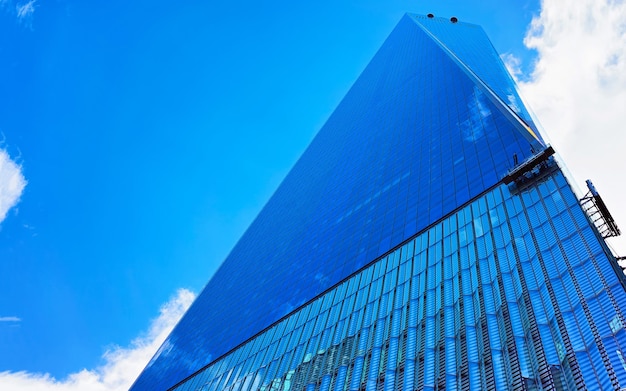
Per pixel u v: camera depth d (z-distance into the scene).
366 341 38.28
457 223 43.69
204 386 66.12
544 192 35.75
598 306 23.19
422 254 44.12
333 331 44.94
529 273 29.44
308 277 68.62
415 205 57.50
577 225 29.58
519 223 34.94
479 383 25.22
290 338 52.94
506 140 50.97
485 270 33.53
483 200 43.44
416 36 142.50
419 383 28.94
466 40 126.00
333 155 129.00
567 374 21.44
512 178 39.66
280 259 94.75
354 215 75.06
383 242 55.94
